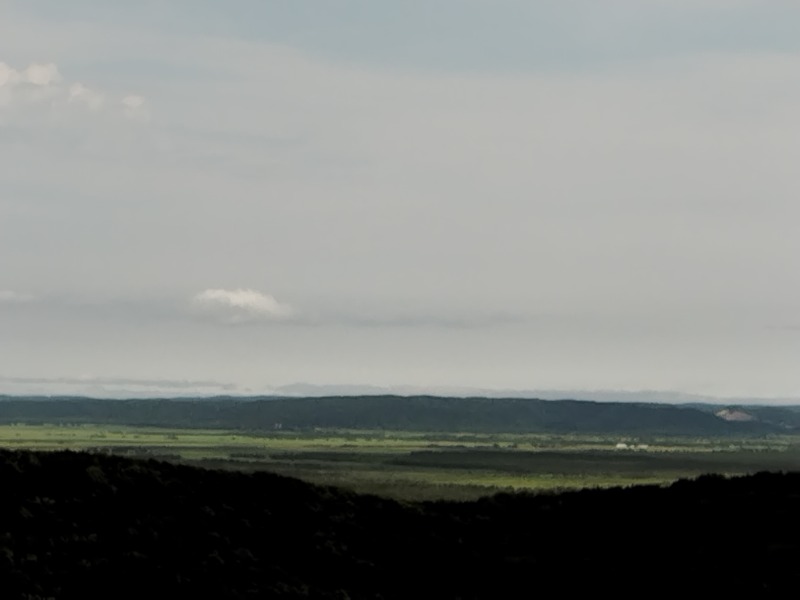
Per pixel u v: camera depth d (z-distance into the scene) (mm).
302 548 76812
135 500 79188
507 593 74375
